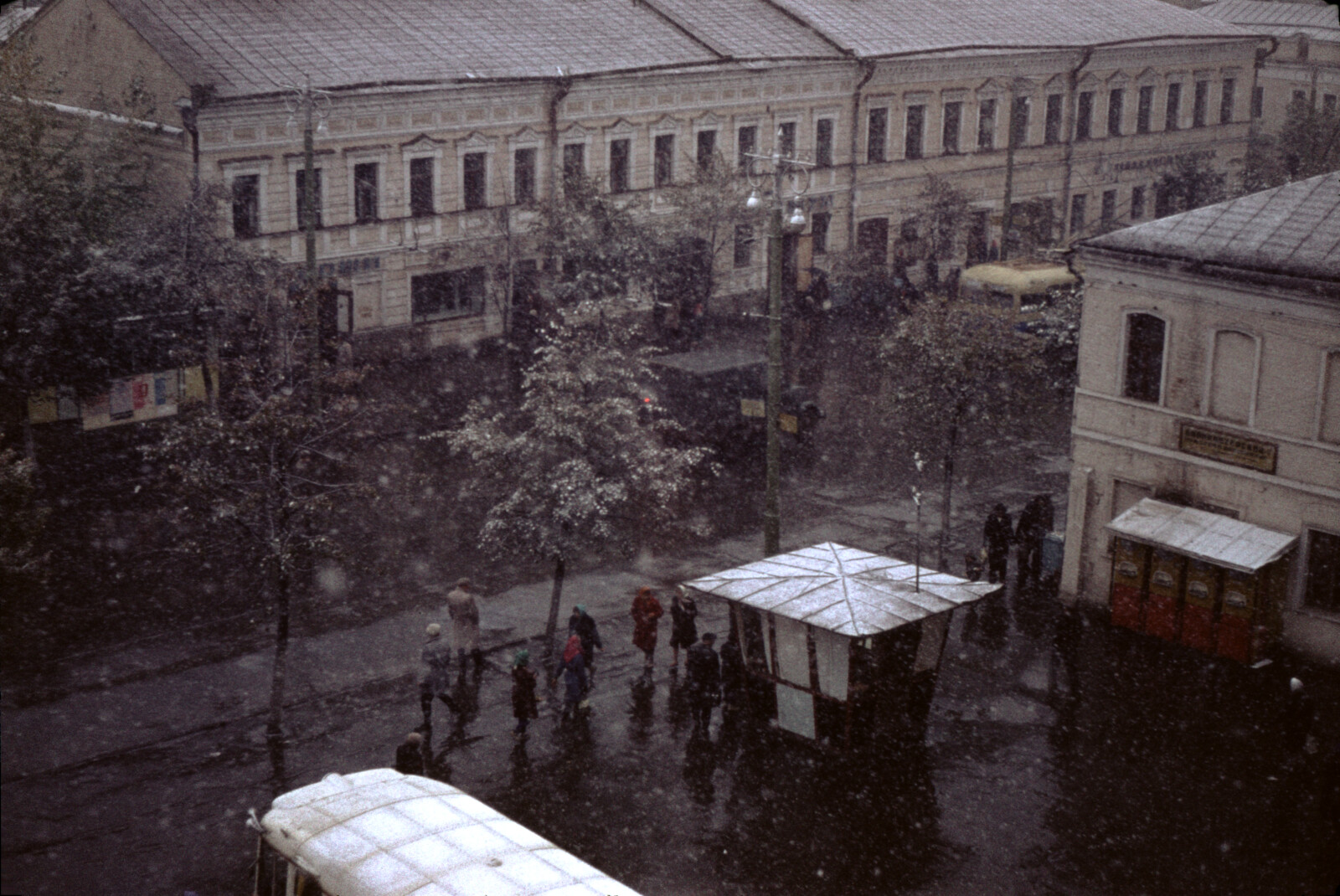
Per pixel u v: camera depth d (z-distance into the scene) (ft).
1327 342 64.08
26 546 55.26
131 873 46.70
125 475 89.76
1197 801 54.39
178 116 107.86
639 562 80.69
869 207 160.35
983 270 139.13
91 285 83.05
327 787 42.34
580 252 120.67
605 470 66.08
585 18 143.02
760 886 47.75
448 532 83.92
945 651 69.46
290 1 124.06
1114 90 181.68
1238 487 69.10
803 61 148.66
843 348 133.18
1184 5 236.63
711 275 137.28
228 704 60.44
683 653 68.85
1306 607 67.87
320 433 63.62
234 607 71.36
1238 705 63.21
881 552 83.30
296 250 114.93
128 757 55.21
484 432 66.23
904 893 47.50
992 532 77.51
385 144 119.14
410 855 37.83
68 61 115.24
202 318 91.81
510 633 69.87
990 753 58.34
